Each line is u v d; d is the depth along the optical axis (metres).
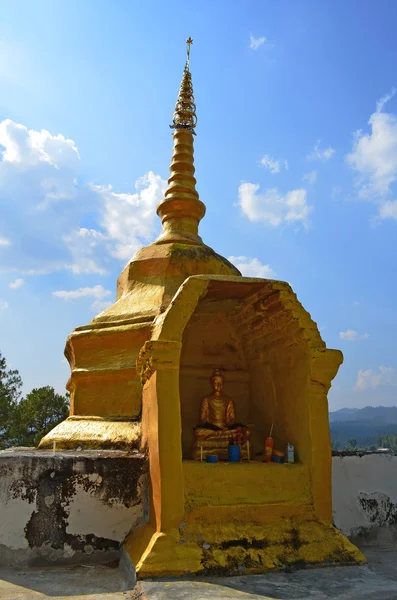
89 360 9.91
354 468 9.12
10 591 5.95
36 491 7.11
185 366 9.67
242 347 10.03
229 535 6.62
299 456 7.81
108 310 10.73
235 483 7.12
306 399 7.77
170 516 6.55
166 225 12.88
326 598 5.46
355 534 8.75
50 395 29.20
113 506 7.36
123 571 6.62
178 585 5.76
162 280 10.68
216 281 7.62
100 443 8.43
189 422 9.37
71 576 6.50
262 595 5.50
